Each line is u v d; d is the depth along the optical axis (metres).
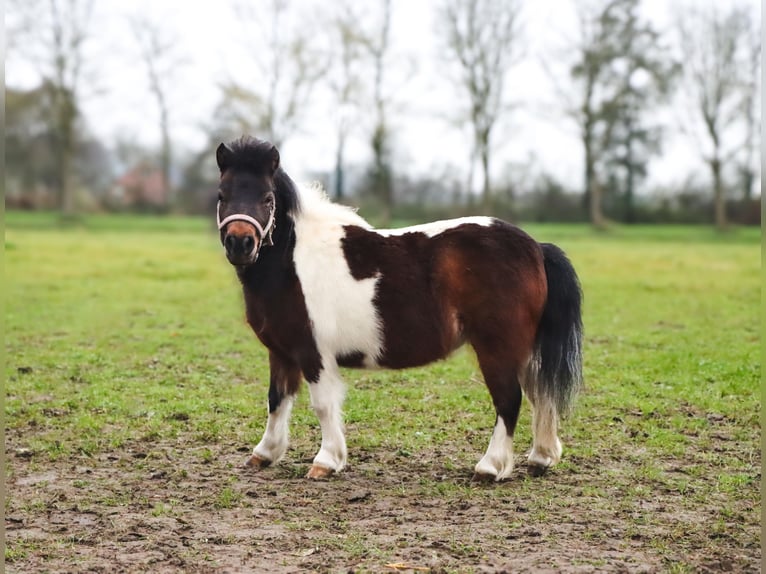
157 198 60.38
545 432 5.88
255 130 47.53
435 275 5.71
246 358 10.42
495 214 51.47
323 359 5.80
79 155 57.38
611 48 45.84
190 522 5.03
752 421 7.32
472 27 45.12
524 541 4.70
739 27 43.38
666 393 8.30
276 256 5.74
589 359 10.10
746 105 43.81
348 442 6.83
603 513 5.16
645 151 51.91
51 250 25.56
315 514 5.16
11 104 49.56
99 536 4.80
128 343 11.25
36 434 7.05
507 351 5.69
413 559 4.43
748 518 5.07
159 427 7.25
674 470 6.06
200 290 17.50
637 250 29.58
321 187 6.15
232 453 6.58
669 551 4.55
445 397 8.27
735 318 13.45
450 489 5.61
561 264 5.86
